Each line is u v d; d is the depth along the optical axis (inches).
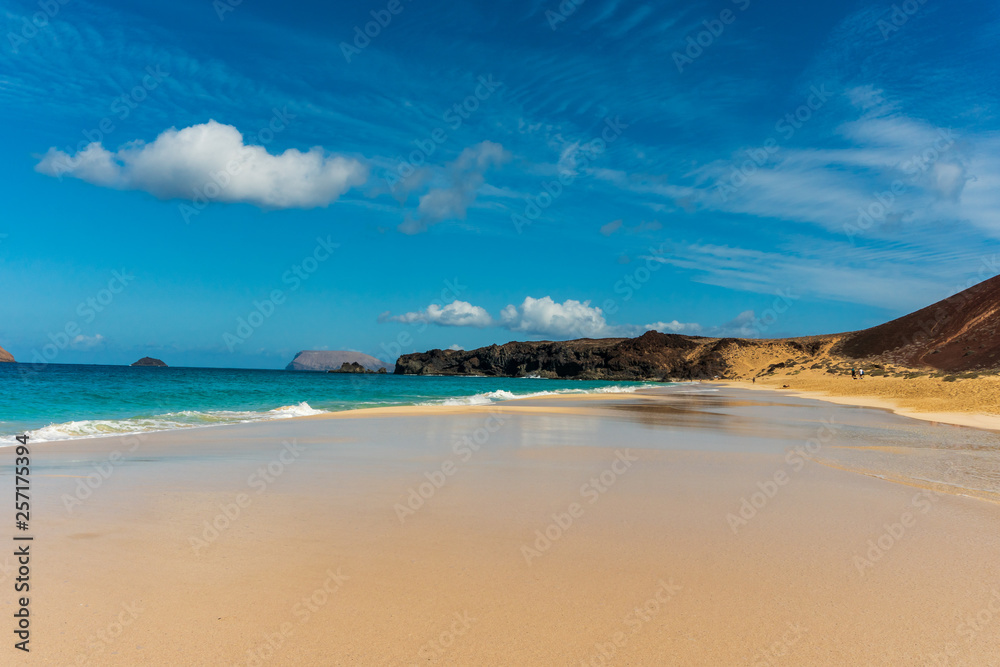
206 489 328.5
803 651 149.1
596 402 1480.1
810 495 341.7
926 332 4362.7
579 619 166.1
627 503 313.6
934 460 494.3
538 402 1465.3
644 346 7637.8
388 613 166.7
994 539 255.1
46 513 266.7
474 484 360.2
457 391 2432.3
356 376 5359.3
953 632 162.4
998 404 1085.8
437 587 187.2
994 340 2878.9
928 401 1327.5
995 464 474.9
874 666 141.8
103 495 307.1
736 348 7347.4
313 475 381.1
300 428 701.3
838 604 180.2
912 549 238.1
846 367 4441.4
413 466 427.2
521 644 149.9
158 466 408.2
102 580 185.5
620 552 227.8
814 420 941.2
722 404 1443.2
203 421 796.0
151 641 145.8
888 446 592.7
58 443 538.9
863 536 256.1
